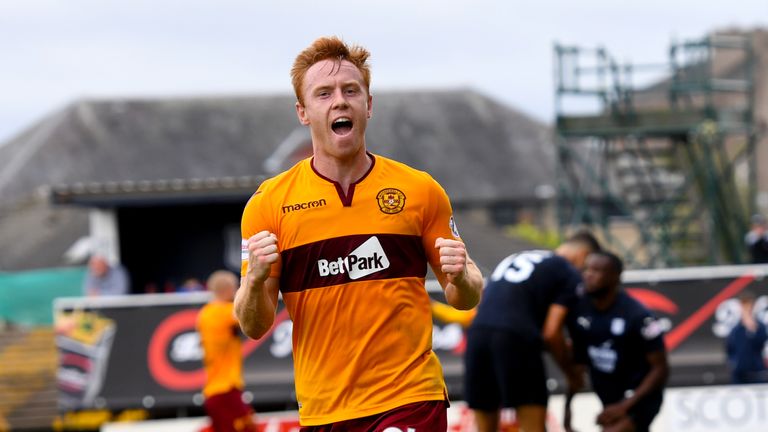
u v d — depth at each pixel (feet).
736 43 153.07
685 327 98.63
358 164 33.86
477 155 278.46
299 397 34.55
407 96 294.46
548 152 281.74
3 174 250.16
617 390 59.72
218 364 83.05
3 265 202.80
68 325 101.60
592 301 59.36
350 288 33.40
